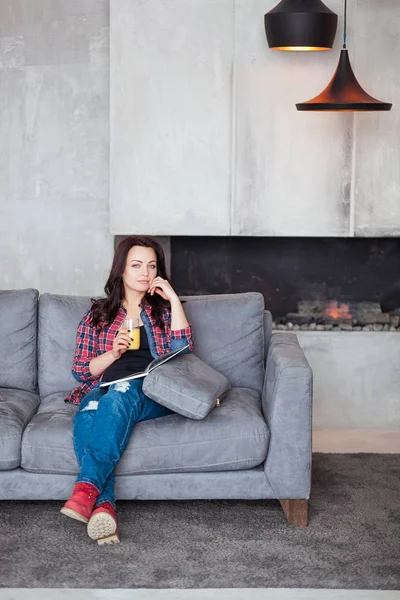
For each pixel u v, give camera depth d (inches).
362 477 149.5
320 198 182.4
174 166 182.7
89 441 122.1
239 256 208.1
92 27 192.9
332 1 178.5
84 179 197.2
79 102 195.2
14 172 197.8
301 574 110.3
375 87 180.1
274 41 170.6
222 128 181.5
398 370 185.9
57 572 110.3
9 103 196.1
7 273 200.7
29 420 134.3
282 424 124.2
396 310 206.1
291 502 127.1
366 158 181.6
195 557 115.3
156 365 128.5
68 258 199.5
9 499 127.8
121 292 141.2
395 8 178.5
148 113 181.6
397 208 182.7
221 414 127.3
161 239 203.3
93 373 136.5
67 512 114.3
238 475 125.4
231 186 182.5
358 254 206.4
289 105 180.7
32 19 193.6
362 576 109.9
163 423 126.5
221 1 178.9
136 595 104.3
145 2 179.3
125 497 125.8
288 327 189.8
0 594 104.1
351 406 187.0
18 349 147.6
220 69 180.1
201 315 147.5
